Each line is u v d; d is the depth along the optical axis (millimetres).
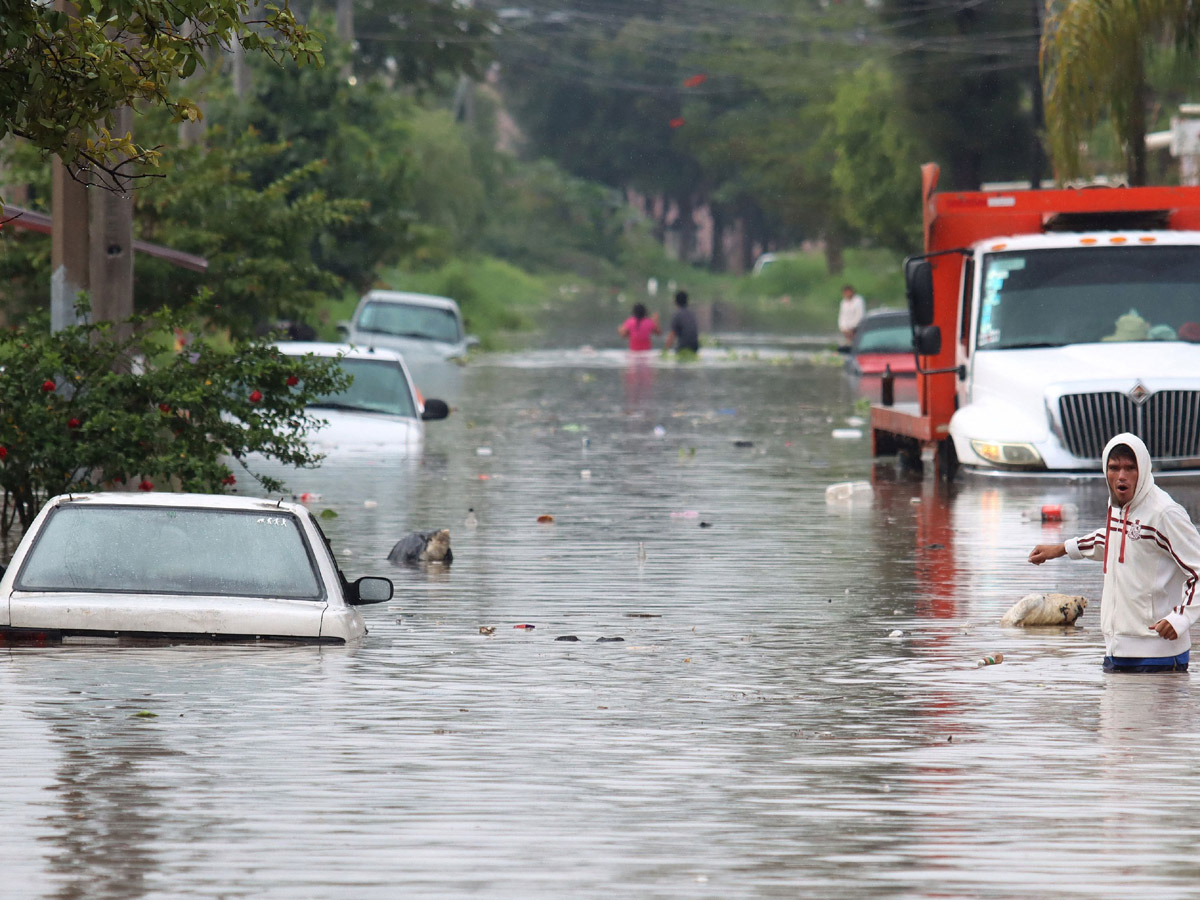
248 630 34375
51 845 21688
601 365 160000
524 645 36000
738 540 53125
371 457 76875
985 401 67250
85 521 35062
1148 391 63844
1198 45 91750
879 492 66688
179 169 97625
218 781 24781
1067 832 22500
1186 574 33094
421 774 25344
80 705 29406
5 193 98125
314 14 150000
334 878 20484
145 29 32156
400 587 43969
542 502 62812
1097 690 31750
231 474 49969
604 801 23938
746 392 125125
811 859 21344
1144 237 69000
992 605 41469
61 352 49906
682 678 32781
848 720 29172
